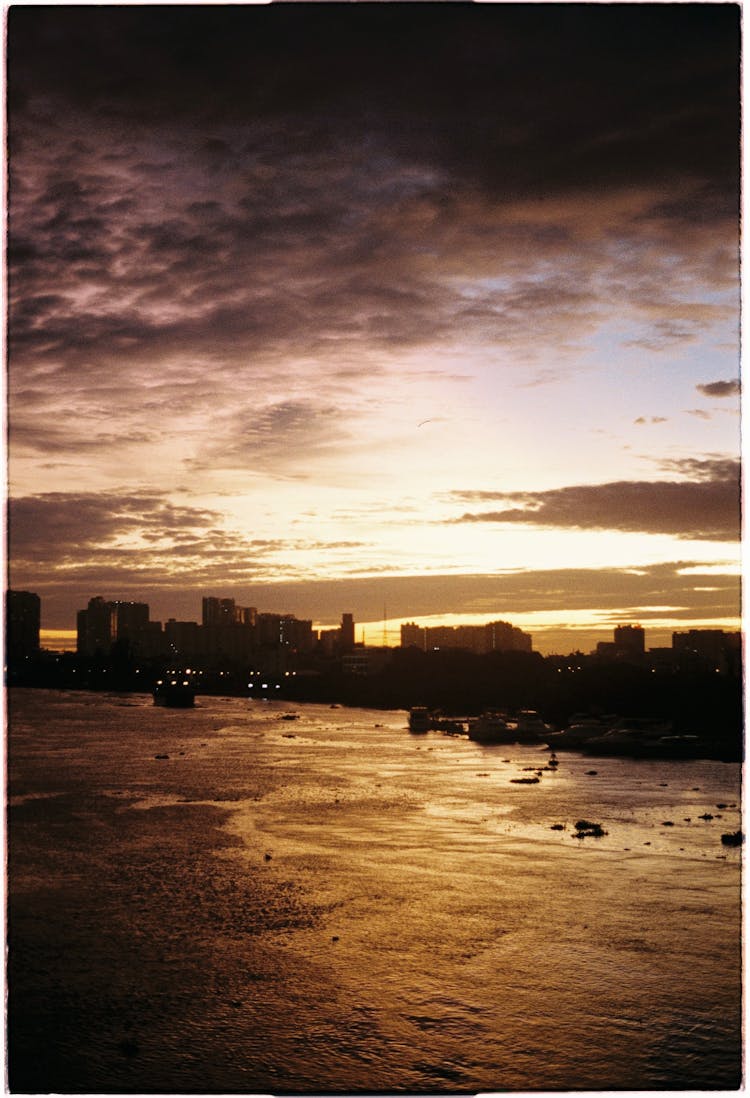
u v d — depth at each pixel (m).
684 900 34.59
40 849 42.81
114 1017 25.05
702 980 27.06
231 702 188.50
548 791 60.06
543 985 26.77
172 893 35.66
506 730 96.25
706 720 92.44
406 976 27.53
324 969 28.03
